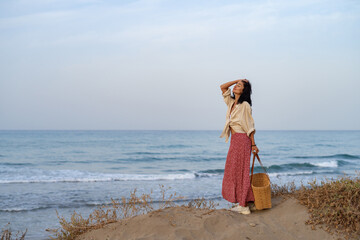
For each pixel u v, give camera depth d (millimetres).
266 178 4879
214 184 13930
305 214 4285
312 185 5020
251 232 3961
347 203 4188
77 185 13633
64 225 4594
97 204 9125
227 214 4406
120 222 4391
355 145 56250
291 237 3904
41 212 8266
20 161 28906
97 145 51875
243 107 4656
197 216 4297
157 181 15133
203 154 38094
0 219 7574
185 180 15469
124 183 14328
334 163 24156
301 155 36344
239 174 4645
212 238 3879
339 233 3893
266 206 4602
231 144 4785
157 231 4000
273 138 86938
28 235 6316
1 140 63500
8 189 12445
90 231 4363
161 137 88750
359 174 5414
